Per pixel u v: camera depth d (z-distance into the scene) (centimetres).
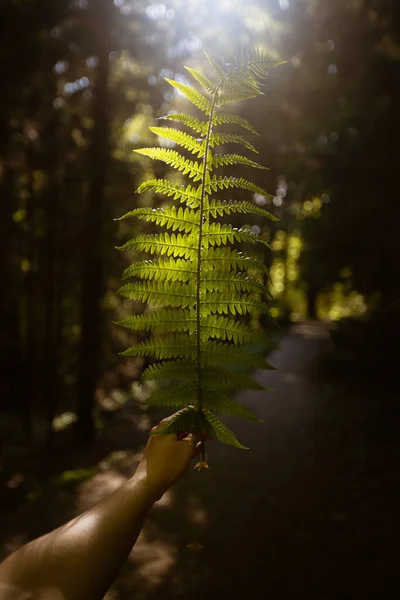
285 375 1681
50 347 1639
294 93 1298
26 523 723
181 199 96
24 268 1784
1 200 1591
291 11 1069
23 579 52
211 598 477
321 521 614
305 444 940
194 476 814
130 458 1070
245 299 95
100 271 1426
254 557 544
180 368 94
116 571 59
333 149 1461
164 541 598
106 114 1368
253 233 95
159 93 1397
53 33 1216
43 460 1216
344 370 1588
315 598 458
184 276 96
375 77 1265
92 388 1382
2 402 1827
